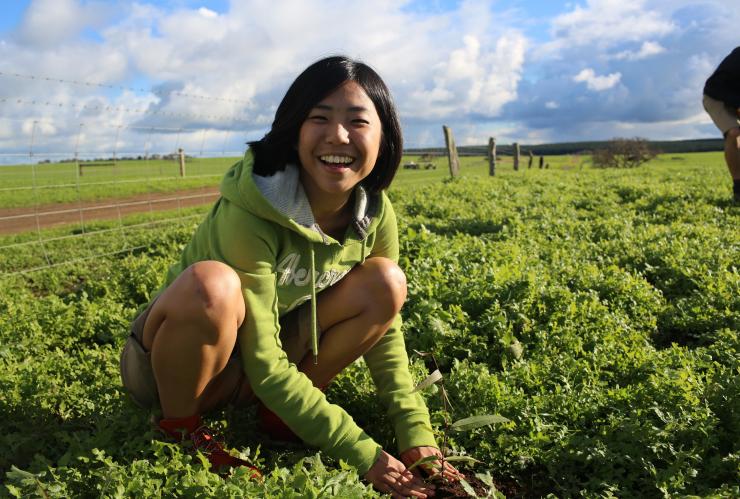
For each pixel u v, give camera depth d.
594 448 2.66
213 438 2.44
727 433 2.84
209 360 2.24
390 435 2.86
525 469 2.72
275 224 2.30
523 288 4.32
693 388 3.11
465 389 3.10
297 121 2.21
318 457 2.28
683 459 2.59
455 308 4.02
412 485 2.33
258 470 2.40
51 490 2.06
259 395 2.37
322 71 2.20
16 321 4.27
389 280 2.60
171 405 2.37
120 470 2.14
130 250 7.61
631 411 2.91
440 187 13.16
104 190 22.44
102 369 3.53
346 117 2.19
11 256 8.63
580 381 3.35
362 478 2.35
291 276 2.46
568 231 7.39
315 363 2.68
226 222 2.27
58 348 3.73
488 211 9.02
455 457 2.33
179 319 2.15
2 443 2.53
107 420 2.53
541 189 12.63
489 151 20.52
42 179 28.48
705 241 6.32
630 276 5.00
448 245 5.74
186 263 2.49
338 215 2.51
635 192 11.26
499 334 3.84
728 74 8.50
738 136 8.62
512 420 2.90
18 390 3.01
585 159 54.31
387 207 2.68
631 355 3.59
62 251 8.70
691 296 4.86
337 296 2.64
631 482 2.55
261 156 2.29
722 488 2.38
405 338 3.84
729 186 11.20
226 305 2.15
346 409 3.03
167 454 2.36
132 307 5.05
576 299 4.39
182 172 25.95
